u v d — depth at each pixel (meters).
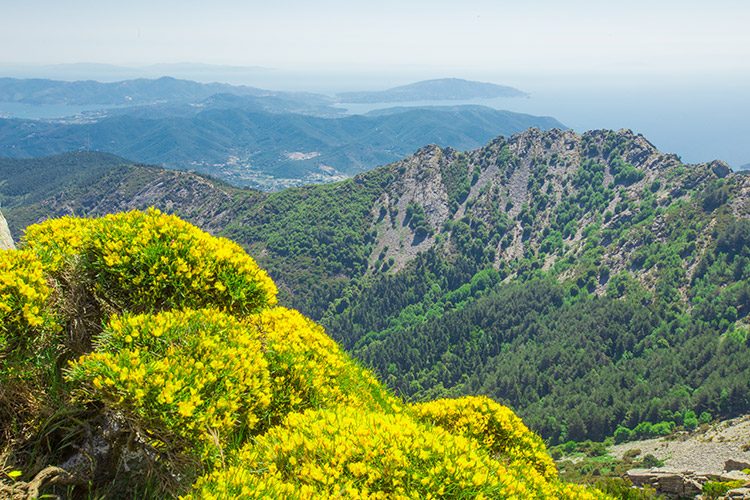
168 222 6.11
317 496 3.73
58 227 5.87
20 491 3.49
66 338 4.79
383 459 4.28
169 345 4.56
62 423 4.12
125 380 3.82
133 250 5.49
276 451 4.42
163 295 5.69
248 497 3.51
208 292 6.00
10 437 3.91
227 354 4.64
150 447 4.11
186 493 3.97
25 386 4.16
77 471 3.90
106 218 6.04
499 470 5.05
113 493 3.92
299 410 5.52
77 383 4.19
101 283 5.39
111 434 4.06
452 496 4.18
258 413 4.99
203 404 4.08
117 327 4.59
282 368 5.58
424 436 4.73
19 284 4.30
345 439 4.46
